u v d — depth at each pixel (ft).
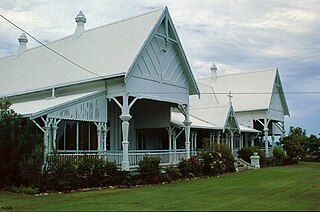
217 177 84.28
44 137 62.75
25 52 108.17
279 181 73.51
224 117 122.01
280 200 46.75
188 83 94.12
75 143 71.72
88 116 70.44
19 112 66.28
